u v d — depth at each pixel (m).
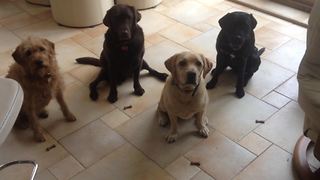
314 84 1.38
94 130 2.00
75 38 2.85
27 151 1.88
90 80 2.39
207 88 2.29
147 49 2.70
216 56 2.39
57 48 2.72
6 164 1.65
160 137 1.94
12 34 2.91
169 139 1.89
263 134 1.95
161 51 2.68
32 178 1.59
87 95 2.26
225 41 2.11
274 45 2.71
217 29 2.93
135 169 1.76
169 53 2.65
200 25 2.99
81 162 1.81
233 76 2.41
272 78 2.38
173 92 1.75
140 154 1.85
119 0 3.17
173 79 1.77
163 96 1.86
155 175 1.73
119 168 1.77
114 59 2.12
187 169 1.76
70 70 2.48
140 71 2.41
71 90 2.30
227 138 1.93
